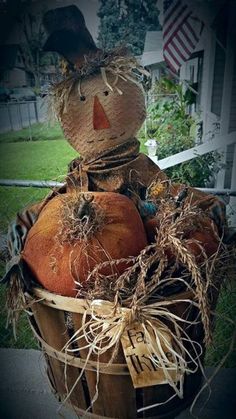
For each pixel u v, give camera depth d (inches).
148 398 24.6
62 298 22.2
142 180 28.9
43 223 24.7
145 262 21.9
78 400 26.5
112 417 25.5
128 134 28.0
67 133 28.5
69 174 28.8
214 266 23.6
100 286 22.0
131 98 27.5
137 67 27.9
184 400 27.2
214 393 31.2
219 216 28.0
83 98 27.0
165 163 49.6
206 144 49.2
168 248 22.9
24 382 33.2
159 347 21.3
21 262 24.2
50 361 27.0
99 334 21.5
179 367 22.0
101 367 23.3
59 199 25.9
